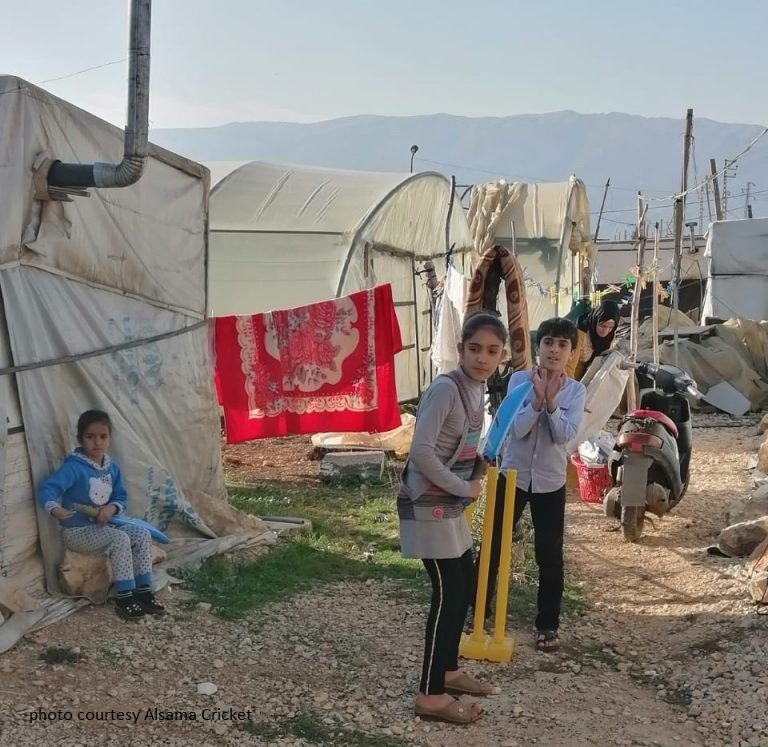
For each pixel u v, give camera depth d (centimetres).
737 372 1468
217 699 441
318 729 416
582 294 2731
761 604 572
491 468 505
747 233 2238
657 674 491
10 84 527
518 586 609
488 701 452
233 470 1004
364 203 1434
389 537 745
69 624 511
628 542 734
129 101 521
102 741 396
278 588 608
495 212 2406
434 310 1392
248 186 1516
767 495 785
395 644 521
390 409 938
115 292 639
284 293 1371
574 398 526
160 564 614
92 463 555
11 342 540
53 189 553
